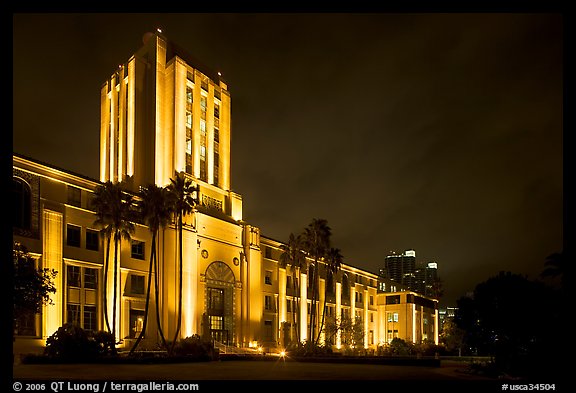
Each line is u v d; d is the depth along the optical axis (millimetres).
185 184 53250
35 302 33688
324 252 70375
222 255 66562
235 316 67250
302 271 81500
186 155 66938
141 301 54906
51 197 46656
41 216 45125
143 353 45188
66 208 48188
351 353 69062
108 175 70562
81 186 50250
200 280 61688
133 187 63125
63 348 38906
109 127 72312
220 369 35656
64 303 46094
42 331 43438
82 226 49594
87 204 50688
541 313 37688
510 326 39031
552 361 27922
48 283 37688
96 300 50000
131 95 66312
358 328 78750
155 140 64562
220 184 73000
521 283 42188
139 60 67875
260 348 68188
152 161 64188
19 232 42844
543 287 40062
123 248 53719
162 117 66188
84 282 49094
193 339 50219
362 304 107750
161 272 57375
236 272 68875
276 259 81062
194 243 61250
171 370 33375
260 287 73062
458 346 88438
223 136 75125
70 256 47688
